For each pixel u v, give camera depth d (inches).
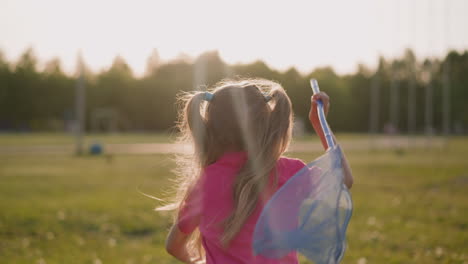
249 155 63.3
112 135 2276.1
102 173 537.0
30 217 272.4
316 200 58.1
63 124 2677.2
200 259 69.6
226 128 63.9
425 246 205.9
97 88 2758.4
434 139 1941.4
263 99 65.7
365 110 2876.5
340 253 58.2
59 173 534.3
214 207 61.7
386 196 365.7
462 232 233.5
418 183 451.2
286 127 65.4
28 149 1007.6
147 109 2790.4
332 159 61.2
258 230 56.6
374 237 222.1
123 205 316.8
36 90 2647.6
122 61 2945.4
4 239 224.7
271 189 63.6
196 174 65.9
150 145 1216.2
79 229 248.8
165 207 69.1
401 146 1354.6
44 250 206.4
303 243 57.1
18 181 457.4
